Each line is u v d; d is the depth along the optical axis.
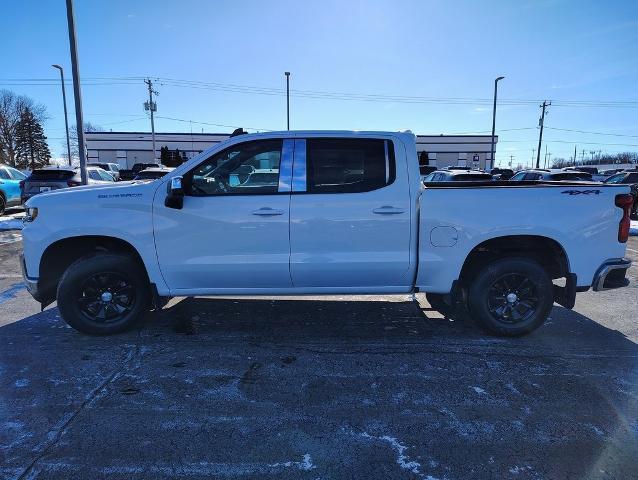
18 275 7.56
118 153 63.97
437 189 4.51
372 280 4.62
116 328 4.69
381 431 3.08
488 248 4.79
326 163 4.50
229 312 5.58
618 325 5.25
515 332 4.72
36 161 77.94
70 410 3.32
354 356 4.31
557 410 3.37
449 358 4.28
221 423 3.17
